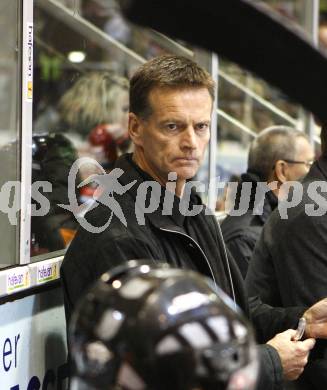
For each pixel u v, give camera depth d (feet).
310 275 16.89
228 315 5.90
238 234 21.90
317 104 5.77
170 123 13.78
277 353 14.56
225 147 28.30
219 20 5.55
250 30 5.56
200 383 5.73
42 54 20.33
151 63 14.03
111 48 25.82
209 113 14.15
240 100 28.63
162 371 5.70
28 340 15.69
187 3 5.49
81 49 24.36
